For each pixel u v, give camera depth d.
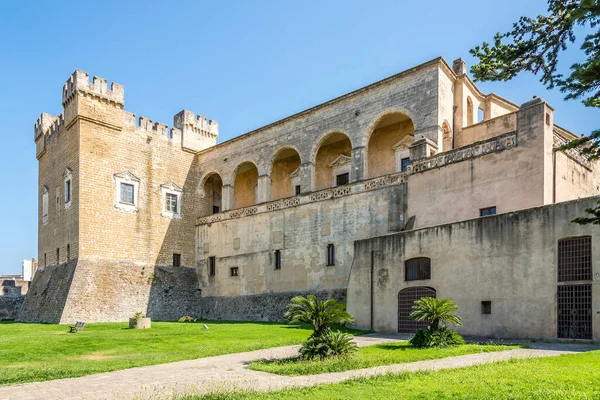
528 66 9.25
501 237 21.50
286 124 43.00
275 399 10.04
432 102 32.94
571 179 27.20
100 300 40.28
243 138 46.72
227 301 44.03
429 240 24.47
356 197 34.88
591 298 18.36
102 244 42.06
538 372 11.70
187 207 49.28
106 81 44.22
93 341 22.95
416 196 30.48
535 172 24.88
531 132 25.34
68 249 42.44
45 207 48.84
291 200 39.72
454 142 34.62
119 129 44.69
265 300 40.19
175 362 16.84
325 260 36.19
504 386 10.36
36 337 25.05
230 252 44.75
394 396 9.95
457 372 12.33
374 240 27.42
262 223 42.03
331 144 43.34
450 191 28.58
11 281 63.16
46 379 13.84
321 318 16.86
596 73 7.74
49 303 41.25
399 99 35.06
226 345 20.86
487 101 38.91
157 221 46.44
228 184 47.53
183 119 50.56
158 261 45.81
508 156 26.12
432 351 16.86
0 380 13.64
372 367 14.20
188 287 46.81
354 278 28.27
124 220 43.88
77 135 42.41
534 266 20.23
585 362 13.05
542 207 20.27
